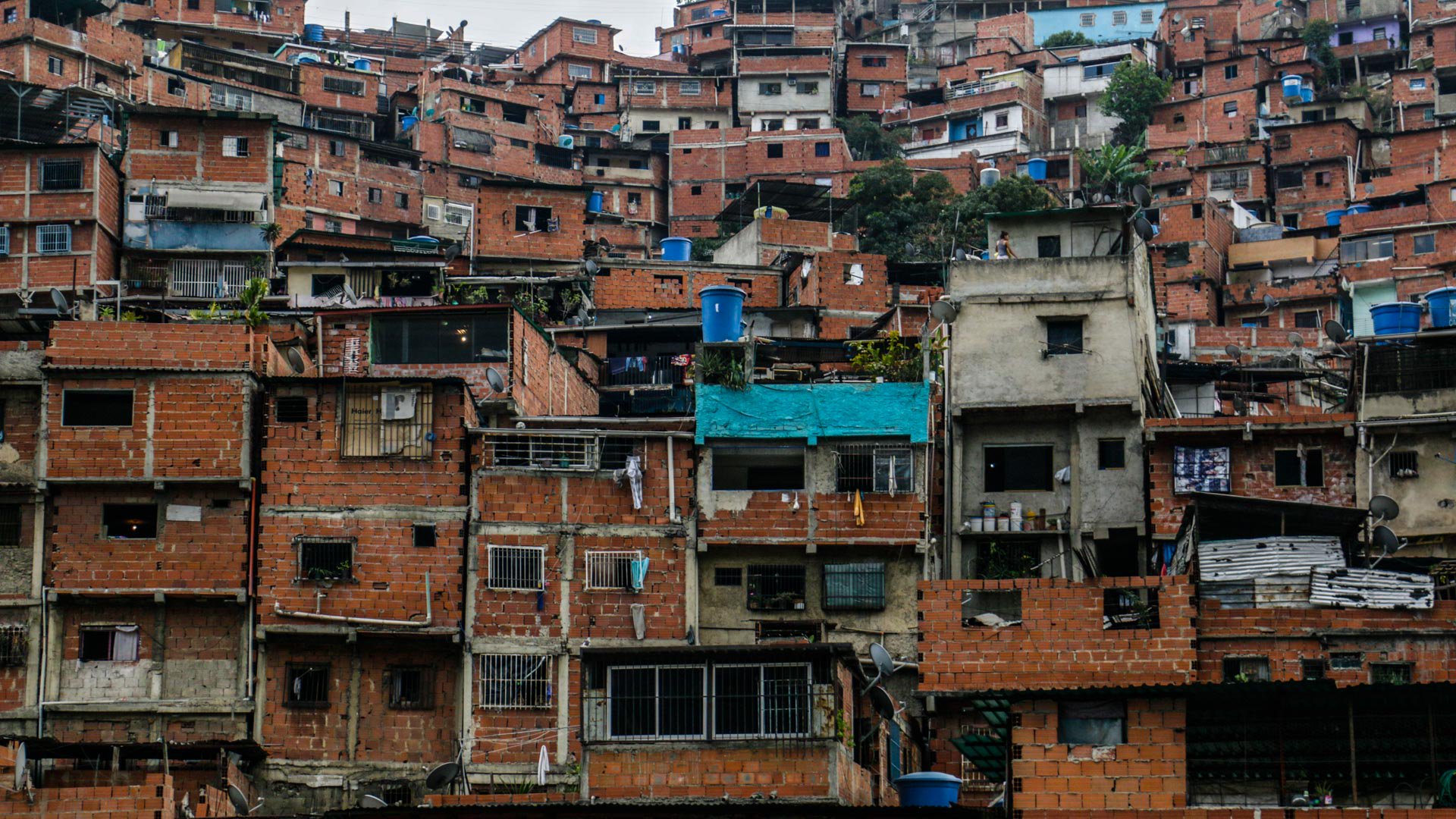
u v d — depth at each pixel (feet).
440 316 167.63
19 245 217.15
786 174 360.48
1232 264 314.35
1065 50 424.87
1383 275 296.10
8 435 145.69
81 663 142.00
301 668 141.59
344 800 138.10
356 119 364.79
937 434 164.35
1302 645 121.39
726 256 277.64
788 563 147.54
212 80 333.42
